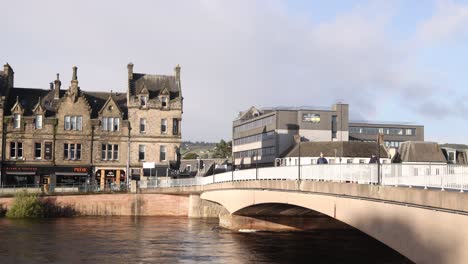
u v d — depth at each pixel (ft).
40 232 190.60
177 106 297.12
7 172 273.75
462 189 76.18
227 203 201.36
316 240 175.01
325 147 328.70
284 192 145.69
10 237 177.88
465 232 71.77
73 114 285.23
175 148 295.28
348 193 107.86
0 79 284.20
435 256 78.59
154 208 260.01
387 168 96.12
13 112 277.44
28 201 241.14
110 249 157.58
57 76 295.69
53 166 279.90
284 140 369.91
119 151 288.92
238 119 456.45
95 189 260.21
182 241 173.17
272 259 141.49
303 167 136.26
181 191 252.83
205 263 137.08
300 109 375.66
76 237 180.24
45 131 280.72
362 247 159.94
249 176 178.70
